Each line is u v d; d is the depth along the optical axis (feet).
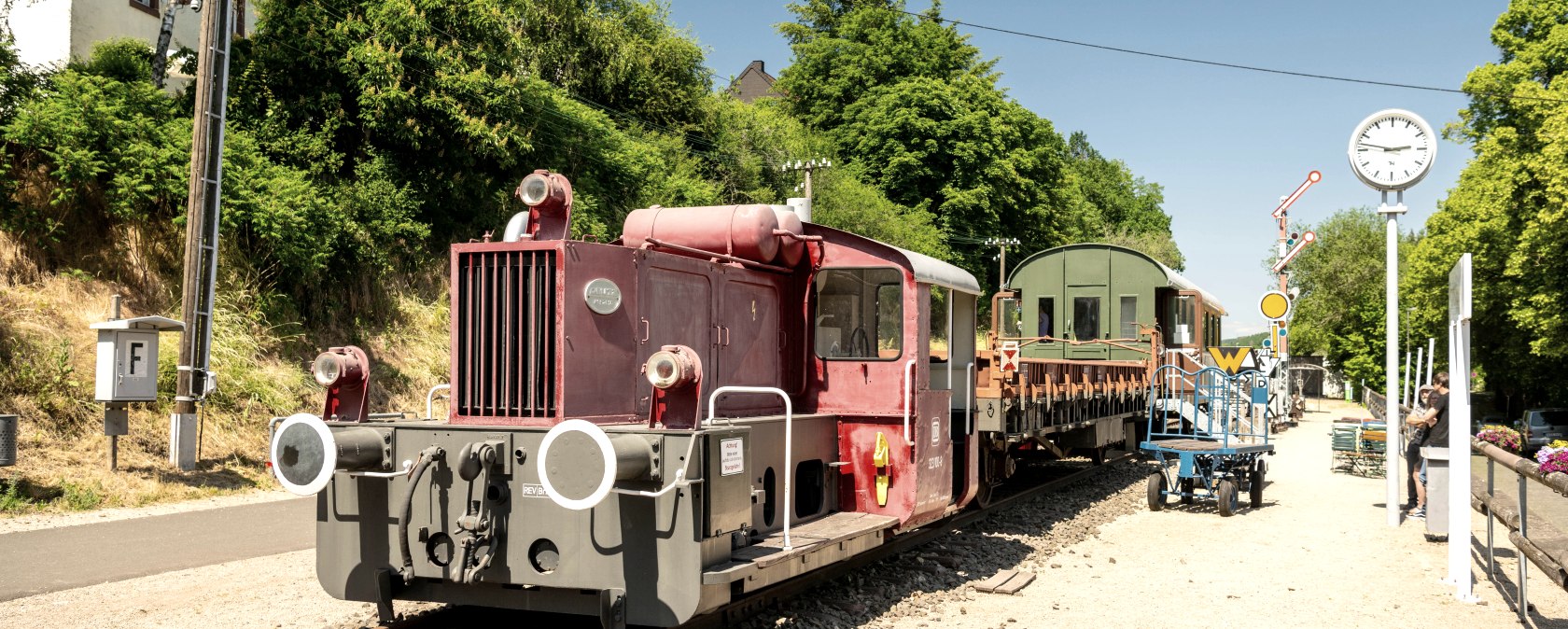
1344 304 212.43
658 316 21.26
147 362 39.55
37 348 42.32
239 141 55.16
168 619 21.86
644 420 20.77
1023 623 23.20
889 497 24.97
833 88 163.73
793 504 23.06
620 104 107.04
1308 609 24.89
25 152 48.24
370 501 19.22
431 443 18.76
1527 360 107.04
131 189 48.34
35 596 23.65
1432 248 114.83
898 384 25.14
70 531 32.22
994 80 174.81
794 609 22.99
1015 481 49.44
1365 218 220.64
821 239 25.99
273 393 49.42
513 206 75.77
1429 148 37.55
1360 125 38.47
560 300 18.69
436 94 64.34
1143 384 54.70
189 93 61.26
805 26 185.57
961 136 149.18
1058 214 175.83
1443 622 23.89
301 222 54.13
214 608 22.81
